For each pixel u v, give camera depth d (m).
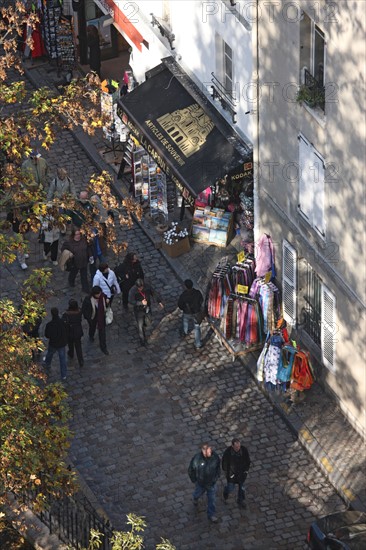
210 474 50.91
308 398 56.75
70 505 50.16
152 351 60.09
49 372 59.25
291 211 55.94
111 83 69.88
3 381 44.97
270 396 57.12
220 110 62.22
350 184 50.53
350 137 49.59
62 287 63.81
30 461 44.22
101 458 55.31
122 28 70.19
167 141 63.25
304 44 51.75
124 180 69.75
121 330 61.31
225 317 58.75
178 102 64.12
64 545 48.62
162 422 56.75
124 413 57.28
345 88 48.91
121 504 53.25
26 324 52.97
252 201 62.59
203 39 61.84
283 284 57.88
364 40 46.75
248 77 58.72
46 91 50.09
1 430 44.56
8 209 48.72
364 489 52.91
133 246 65.81
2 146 49.03
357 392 54.44
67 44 76.38
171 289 63.41
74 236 61.84
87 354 60.09
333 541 48.25
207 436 56.00
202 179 61.28
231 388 58.03
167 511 52.94
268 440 55.62
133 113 64.88
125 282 61.00
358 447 54.62
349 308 53.03
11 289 63.81
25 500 48.19
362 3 46.22
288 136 54.56
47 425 45.84
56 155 72.06
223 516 52.53
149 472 54.62
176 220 66.88
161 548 43.62
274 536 51.75
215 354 59.66
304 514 52.53
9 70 78.69
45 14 76.12
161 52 66.38
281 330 56.59
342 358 54.66
